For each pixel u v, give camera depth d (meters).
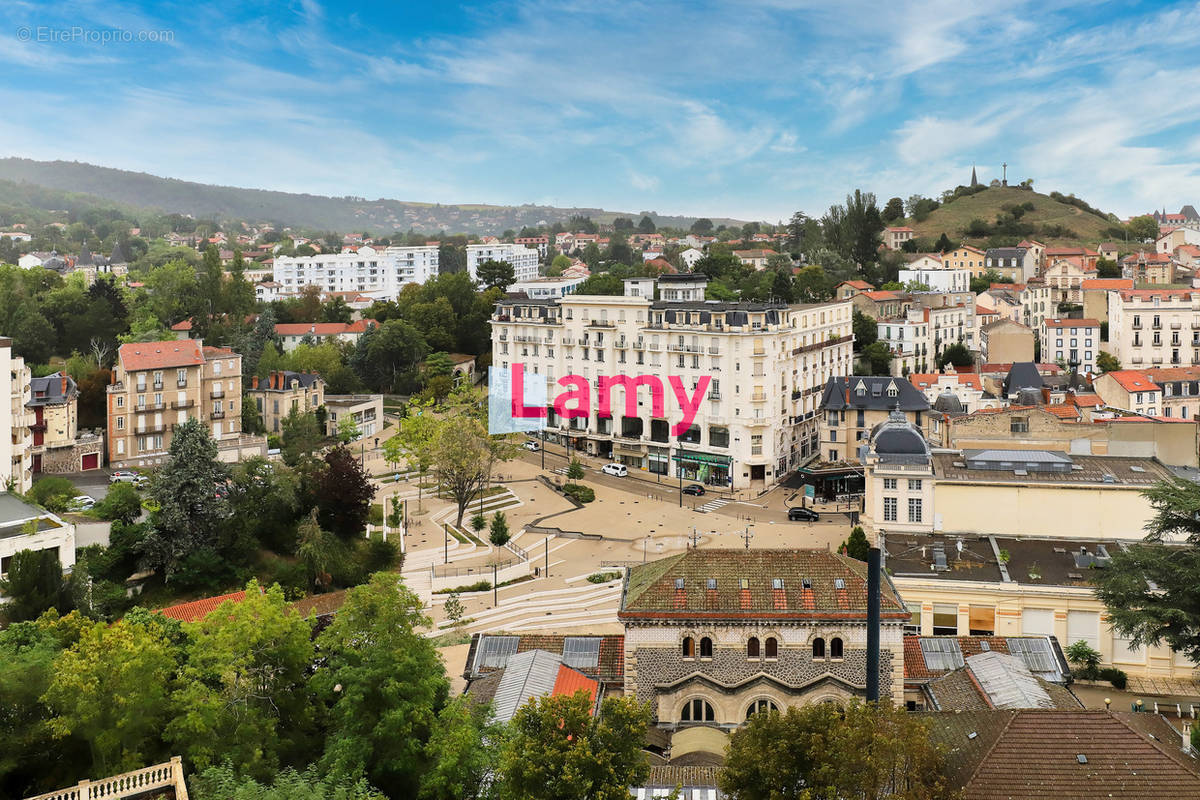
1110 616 75.12
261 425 178.75
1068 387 191.00
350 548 122.62
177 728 56.59
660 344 165.38
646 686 69.44
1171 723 70.50
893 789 48.19
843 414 158.00
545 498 151.50
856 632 68.44
